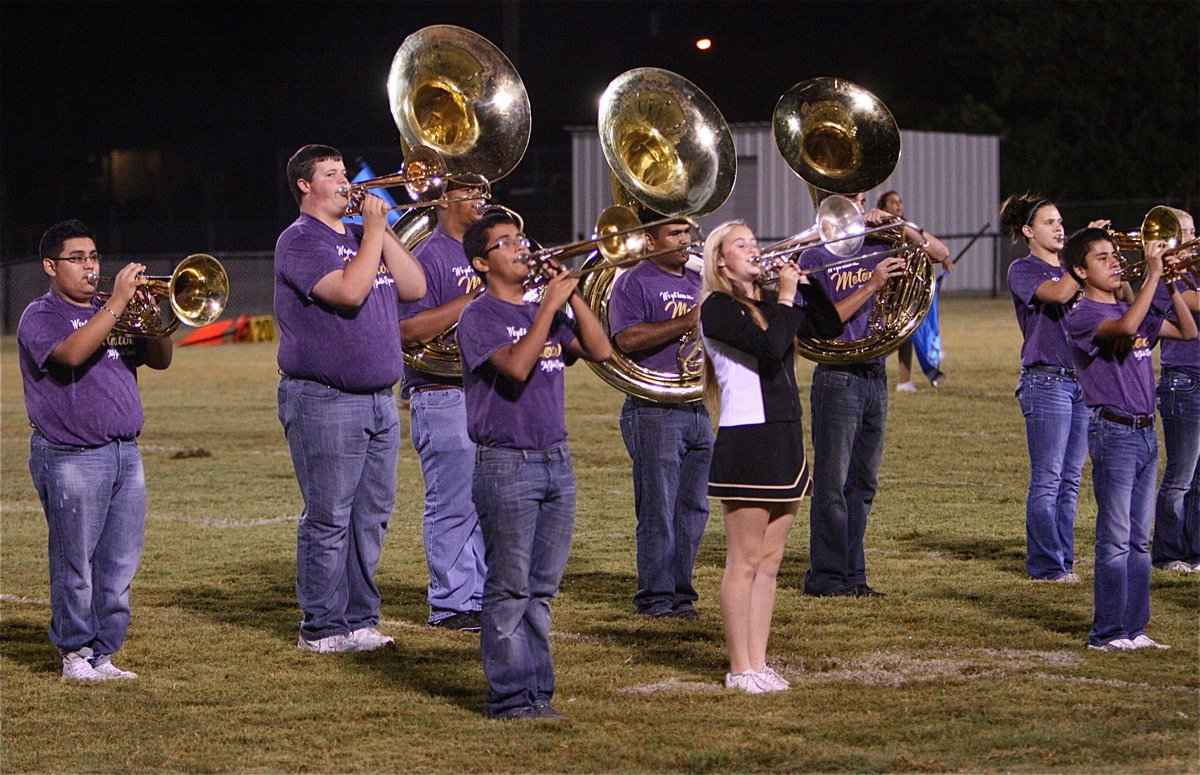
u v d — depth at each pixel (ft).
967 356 102.53
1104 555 31.73
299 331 32.86
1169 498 39.60
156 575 42.60
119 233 205.77
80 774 25.49
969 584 38.73
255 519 51.88
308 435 33.12
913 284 37.27
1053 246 38.78
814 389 37.68
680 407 35.99
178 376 107.65
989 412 73.92
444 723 27.86
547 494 27.81
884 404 38.01
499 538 27.61
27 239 199.52
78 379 31.01
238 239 215.92
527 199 178.60
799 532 47.19
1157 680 29.45
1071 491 39.40
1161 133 209.97
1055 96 212.23
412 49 35.70
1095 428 31.55
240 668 32.24
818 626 34.47
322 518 33.35
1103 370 31.22
